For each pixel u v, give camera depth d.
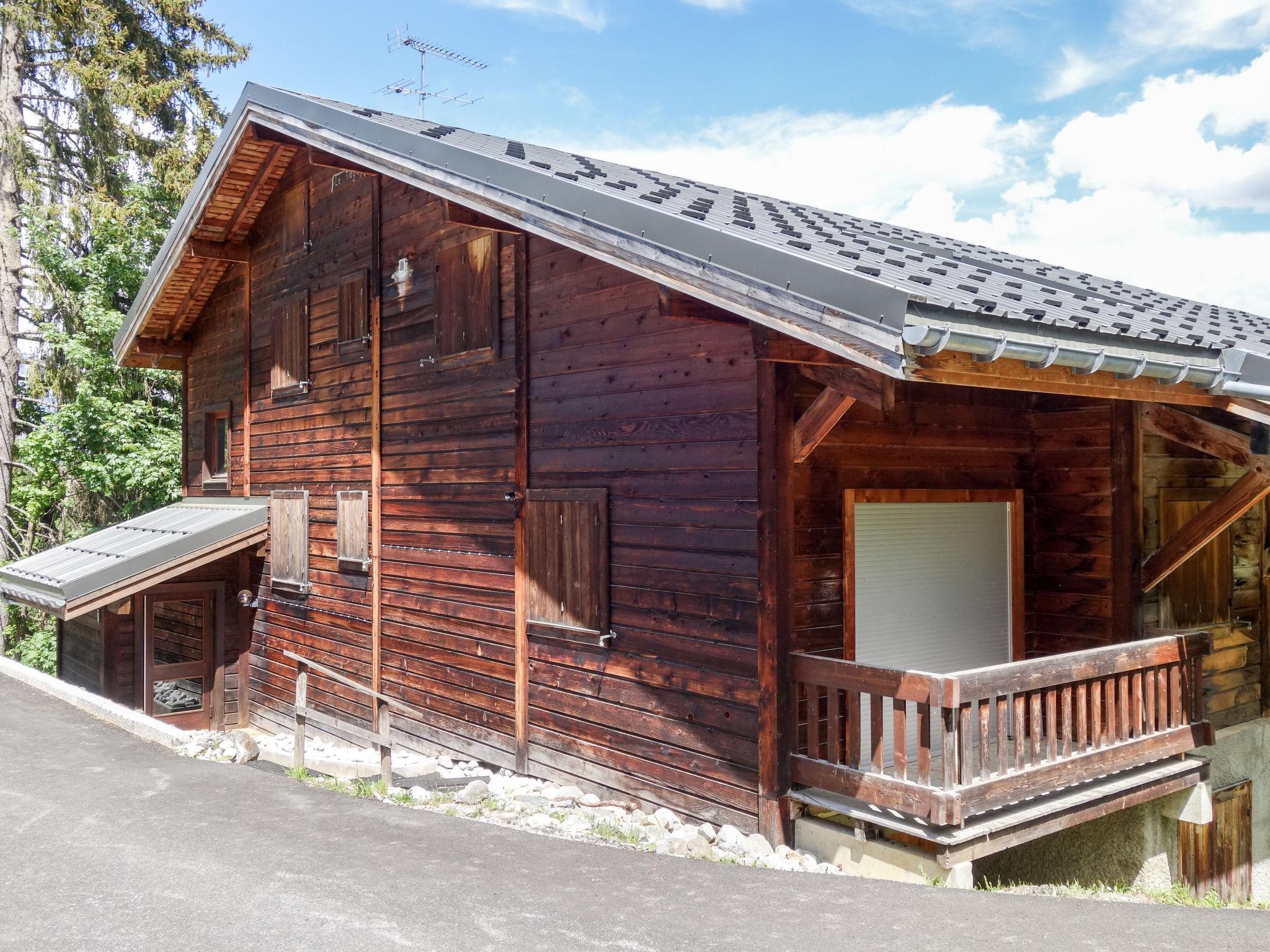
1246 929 4.47
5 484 20.72
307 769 8.91
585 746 7.55
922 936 4.36
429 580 9.38
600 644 7.34
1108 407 7.31
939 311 4.30
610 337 7.34
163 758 7.66
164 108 21.84
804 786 6.11
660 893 4.89
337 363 10.84
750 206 8.06
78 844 5.53
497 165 6.83
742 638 6.28
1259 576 8.53
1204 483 7.90
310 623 11.41
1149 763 6.53
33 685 10.69
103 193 20.53
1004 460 7.59
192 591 12.53
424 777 8.26
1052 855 6.84
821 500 6.57
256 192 12.00
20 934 4.32
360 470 10.43
